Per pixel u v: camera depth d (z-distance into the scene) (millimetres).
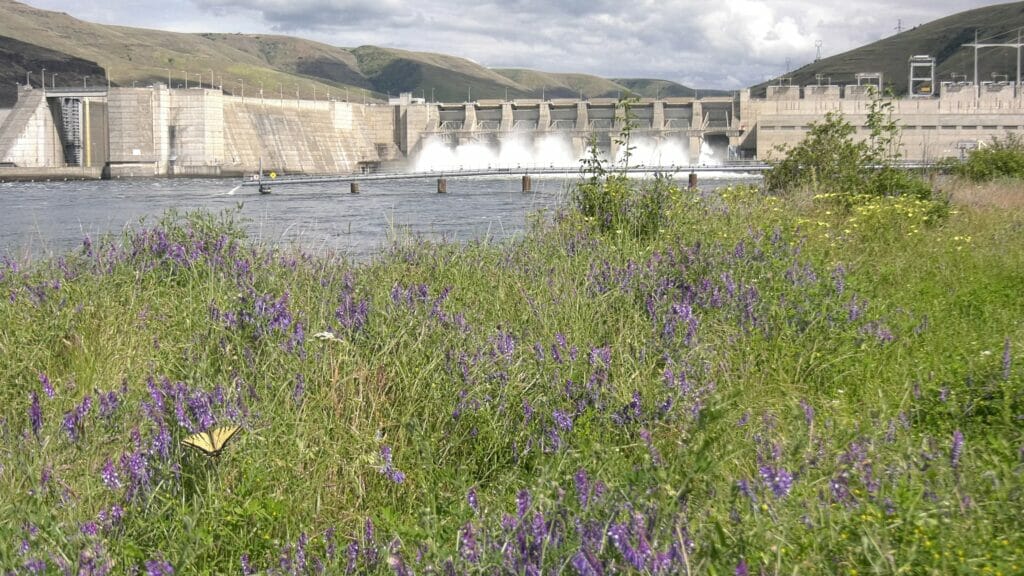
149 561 5043
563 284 11844
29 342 9312
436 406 7527
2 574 4844
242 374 8086
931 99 190625
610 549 4742
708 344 9398
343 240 28312
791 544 5043
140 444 6453
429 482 6484
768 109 199500
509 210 56938
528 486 6230
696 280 11938
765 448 6547
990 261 15820
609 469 6074
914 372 9023
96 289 11500
